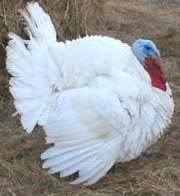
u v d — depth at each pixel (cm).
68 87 530
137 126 522
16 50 560
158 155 594
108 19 1032
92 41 547
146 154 592
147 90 525
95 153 509
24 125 531
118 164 567
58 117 508
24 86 543
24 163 571
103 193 524
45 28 573
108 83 518
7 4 719
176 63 846
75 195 518
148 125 529
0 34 719
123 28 1003
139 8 1127
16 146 601
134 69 536
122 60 535
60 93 527
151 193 527
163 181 543
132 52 568
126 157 538
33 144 603
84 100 508
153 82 543
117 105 507
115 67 530
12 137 619
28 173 555
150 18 1068
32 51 555
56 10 780
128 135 520
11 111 678
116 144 515
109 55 536
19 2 725
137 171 556
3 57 718
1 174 554
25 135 622
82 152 507
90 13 859
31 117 530
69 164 511
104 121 505
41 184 539
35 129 632
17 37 568
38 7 586
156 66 557
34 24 574
